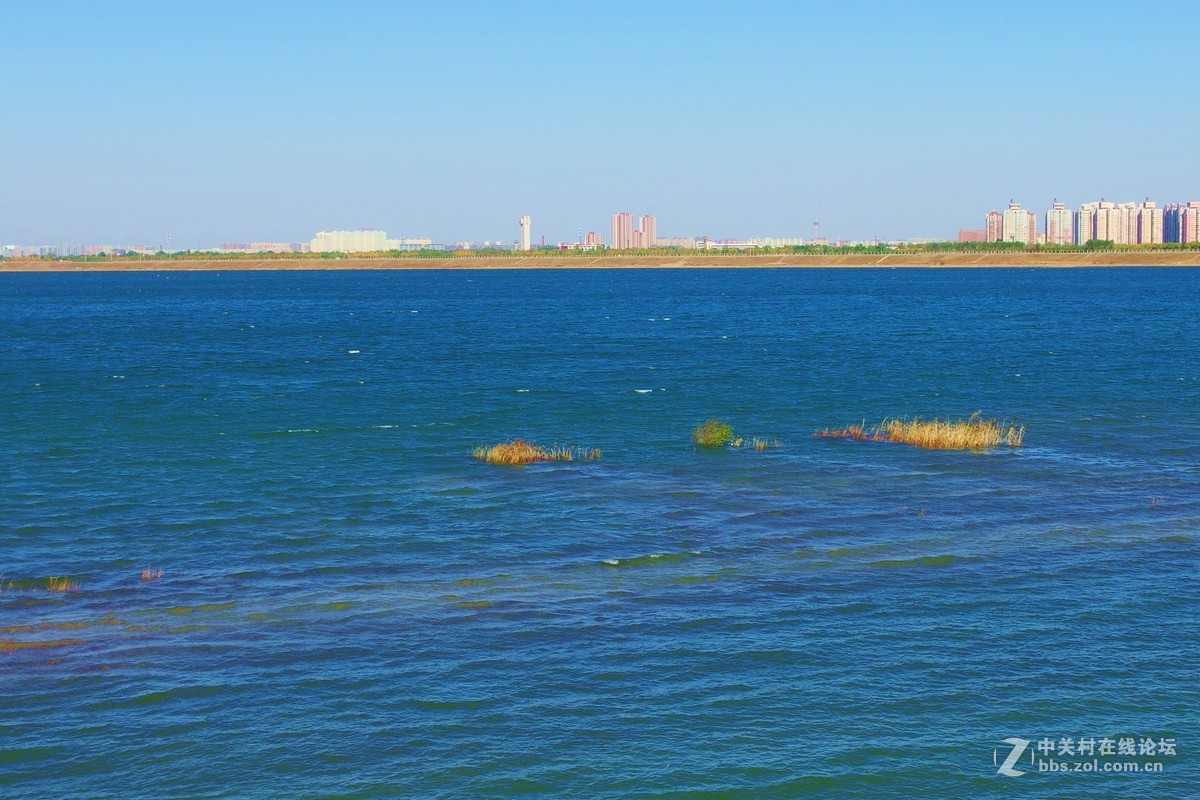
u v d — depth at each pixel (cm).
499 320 13825
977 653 2344
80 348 10044
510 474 4266
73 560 3094
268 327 12862
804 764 1900
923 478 4144
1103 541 3206
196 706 2098
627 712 2080
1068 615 2564
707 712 2078
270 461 4553
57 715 2061
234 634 2467
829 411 5916
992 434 4916
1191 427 5316
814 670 2261
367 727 2022
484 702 2119
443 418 5703
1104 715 2069
